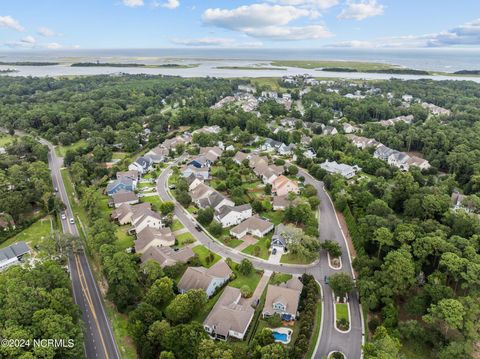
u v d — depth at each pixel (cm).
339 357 5856
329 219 10669
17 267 6912
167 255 8244
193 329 5838
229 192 12212
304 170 14625
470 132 16412
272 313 6762
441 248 7394
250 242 9444
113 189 12144
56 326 5441
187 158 15950
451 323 5841
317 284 7650
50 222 10481
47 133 18700
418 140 16850
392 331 6184
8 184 11181
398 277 6756
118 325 6631
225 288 7375
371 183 11900
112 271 6900
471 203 10069
